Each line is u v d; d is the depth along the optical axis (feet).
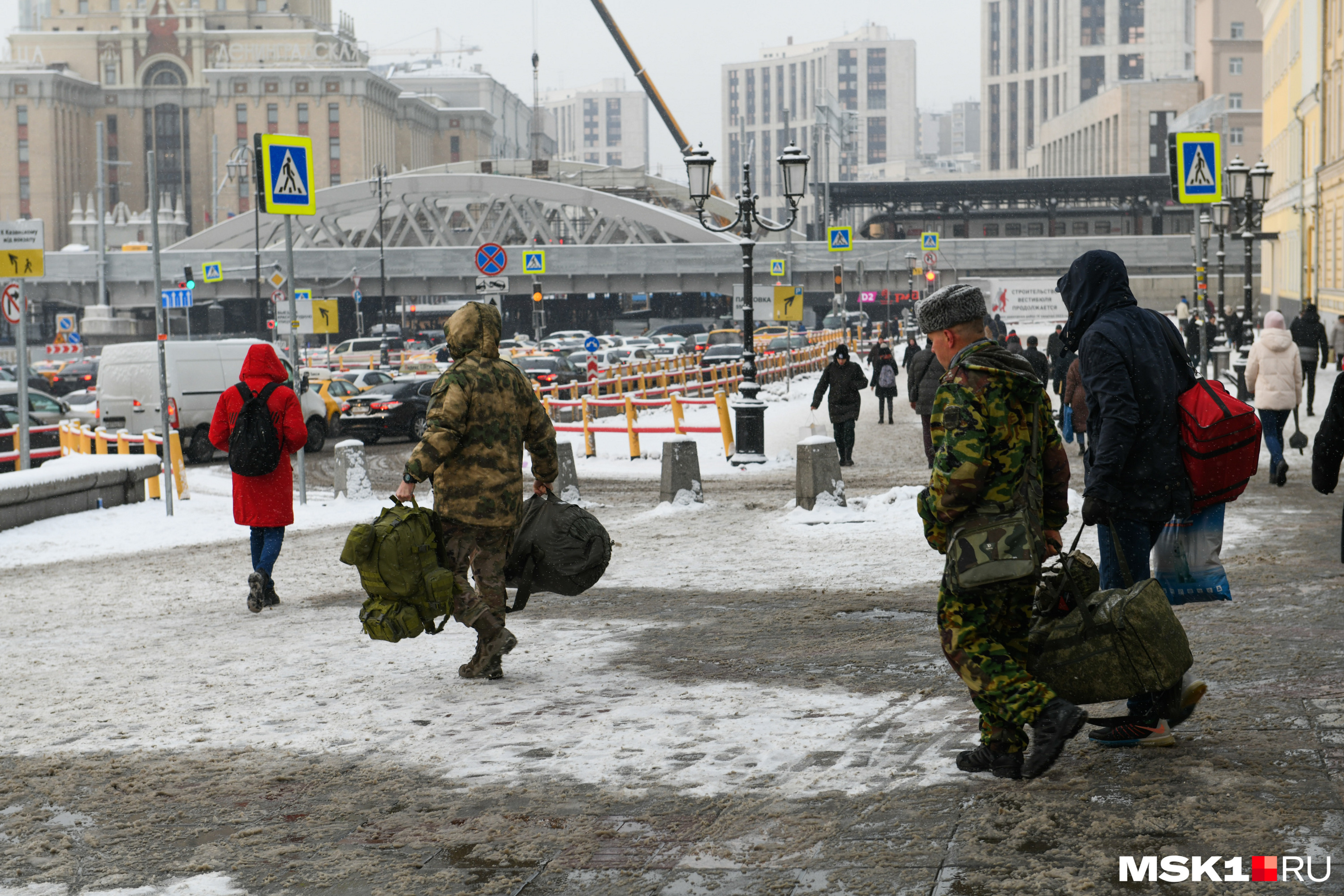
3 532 49.24
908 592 30.40
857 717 18.34
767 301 114.52
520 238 415.03
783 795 14.75
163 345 54.39
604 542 22.02
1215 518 16.16
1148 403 15.51
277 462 31.45
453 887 12.57
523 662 23.71
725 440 73.51
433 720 19.53
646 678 21.83
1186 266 320.29
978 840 12.69
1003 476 13.91
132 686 23.31
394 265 329.11
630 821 14.21
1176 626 14.24
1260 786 13.61
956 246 318.86
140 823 15.12
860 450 77.00
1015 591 14.03
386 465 83.76
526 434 22.09
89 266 335.88
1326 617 23.48
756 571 34.76
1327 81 169.27
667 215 342.44
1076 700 14.37
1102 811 13.21
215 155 463.42
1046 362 71.15
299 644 26.86
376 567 20.63
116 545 47.85
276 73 547.08
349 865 13.35
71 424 72.28
